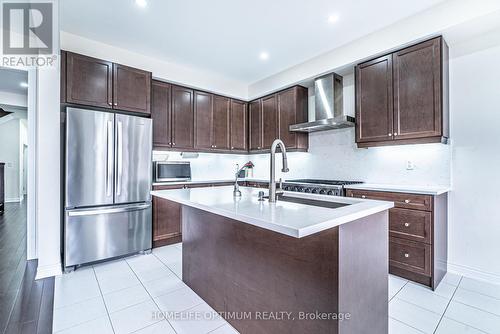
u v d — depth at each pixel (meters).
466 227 2.54
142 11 2.44
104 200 2.82
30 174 2.95
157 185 3.42
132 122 3.03
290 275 1.38
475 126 2.49
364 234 1.35
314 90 3.81
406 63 2.62
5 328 1.72
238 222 1.75
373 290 1.42
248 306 1.66
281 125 4.13
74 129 2.64
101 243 2.80
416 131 2.55
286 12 2.47
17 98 4.96
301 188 3.34
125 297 2.14
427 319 1.82
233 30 2.80
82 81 2.77
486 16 2.10
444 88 2.48
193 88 4.03
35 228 2.96
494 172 2.39
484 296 2.14
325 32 2.84
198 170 4.46
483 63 2.45
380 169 3.20
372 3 2.33
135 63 3.36
